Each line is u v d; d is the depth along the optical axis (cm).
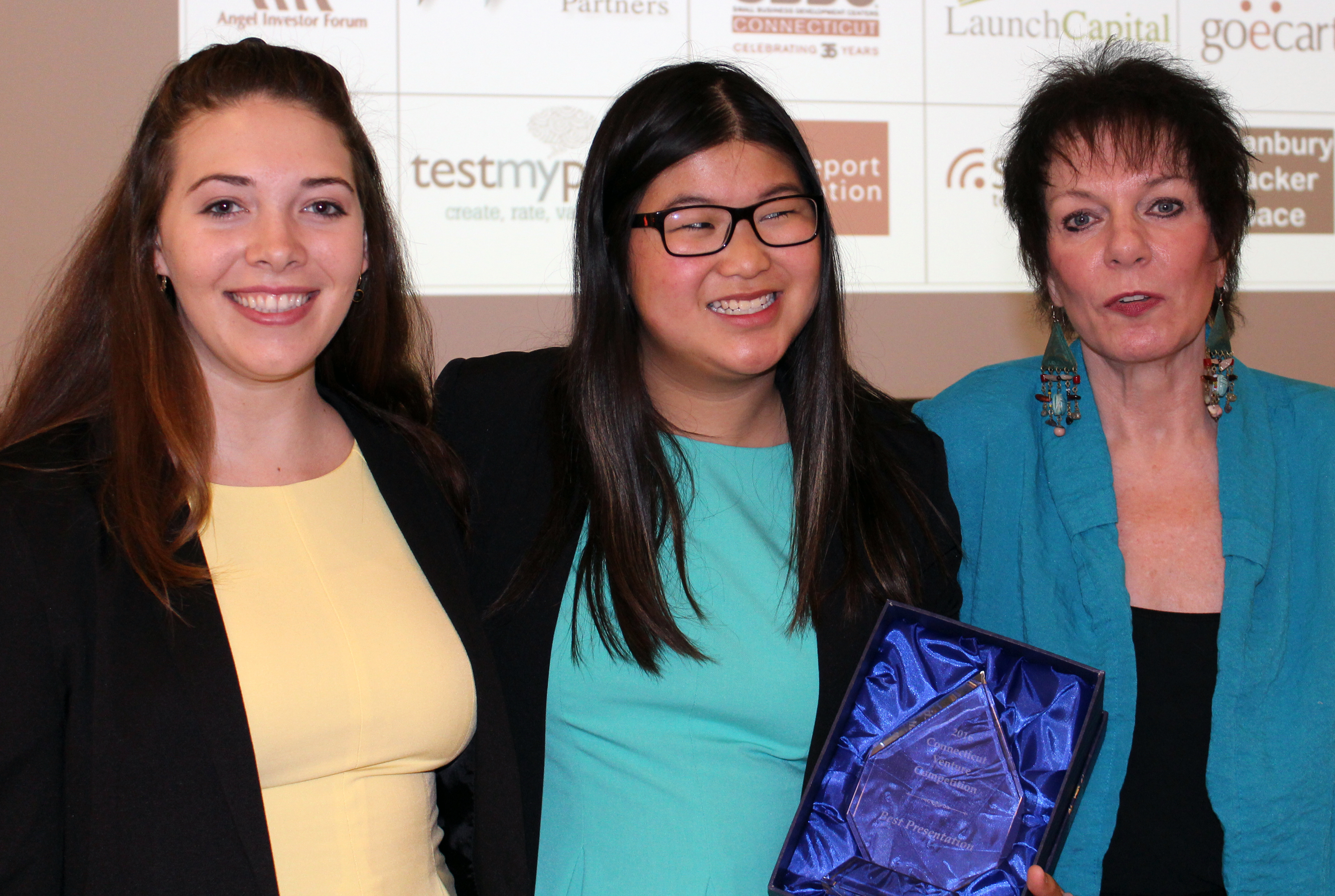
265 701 100
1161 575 122
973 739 112
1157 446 127
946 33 301
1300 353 313
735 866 114
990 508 133
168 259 102
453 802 119
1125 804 119
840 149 297
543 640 119
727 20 292
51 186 273
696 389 123
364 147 114
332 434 120
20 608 90
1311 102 310
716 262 111
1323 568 118
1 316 272
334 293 106
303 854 101
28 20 271
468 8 282
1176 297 116
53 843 92
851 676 121
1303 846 114
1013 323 306
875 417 137
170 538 99
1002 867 107
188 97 103
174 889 91
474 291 285
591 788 117
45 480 96
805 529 124
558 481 124
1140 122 114
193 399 103
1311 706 115
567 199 289
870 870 110
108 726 92
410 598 113
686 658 117
